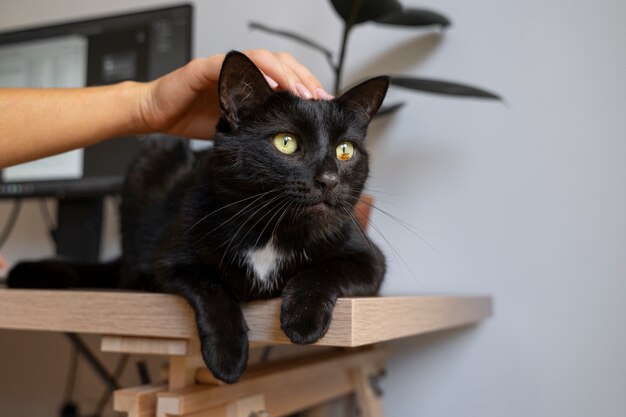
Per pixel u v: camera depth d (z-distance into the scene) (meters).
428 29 0.98
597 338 0.86
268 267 0.57
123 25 0.98
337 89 0.89
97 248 1.00
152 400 0.54
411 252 0.97
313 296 0.50
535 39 0.92
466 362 0.93
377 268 0.60
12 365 1.21
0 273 1.19
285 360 0.74
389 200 0.98
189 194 0.62
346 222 0.60
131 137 0.96
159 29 0.95
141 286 0.76
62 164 0.99
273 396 0.65
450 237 0.95
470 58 0.95
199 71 0.59
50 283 0.76
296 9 1.07
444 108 0.96
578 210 0.88
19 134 0.59
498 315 0.92
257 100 0.58
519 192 0.91
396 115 0.99
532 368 0.89
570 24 0.90
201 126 0.66
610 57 0.87
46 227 1.20
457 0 0.97
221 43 1.11
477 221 0.94
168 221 0.75
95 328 0.57
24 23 1.27
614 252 0.85
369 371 0.84
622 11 0.87
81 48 1.00
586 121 0.88
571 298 0.88
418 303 0.62
